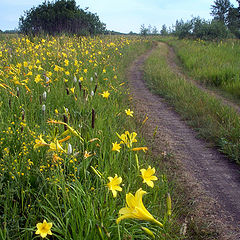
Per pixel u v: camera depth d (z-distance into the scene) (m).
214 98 8.28
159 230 2.53
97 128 4.03
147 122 6.56
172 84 10.18
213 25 31.72
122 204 2.83
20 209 2.58
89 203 2.31
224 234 3.00
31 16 25.50
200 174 4.33
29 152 3.15
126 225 2.60
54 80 6.39
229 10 53.16
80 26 26.52
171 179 4.02
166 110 7.90
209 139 5.69
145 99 9.04
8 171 2.84
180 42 34.69
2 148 3.19
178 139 5.73
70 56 9.16
